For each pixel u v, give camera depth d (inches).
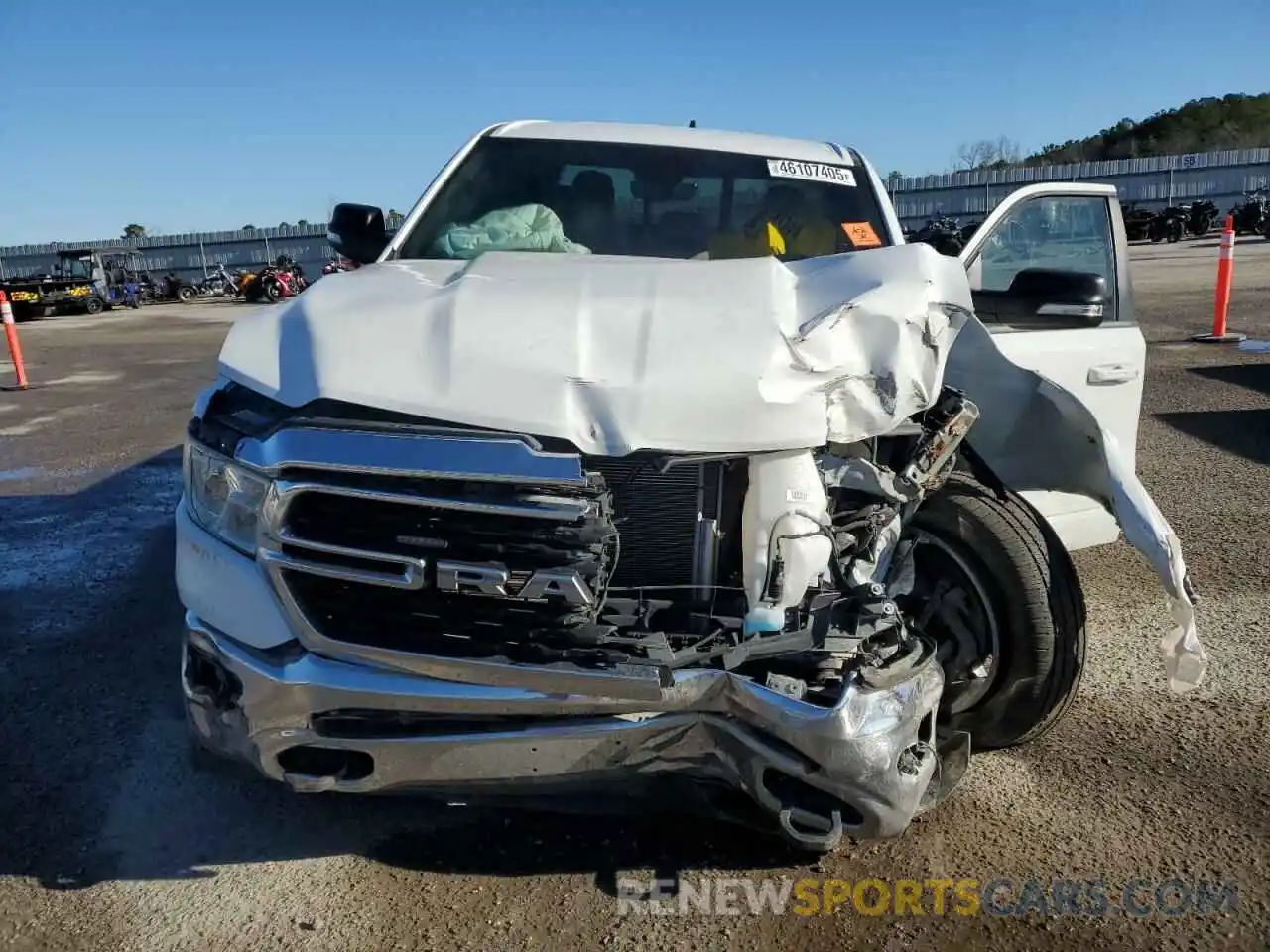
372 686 94.6
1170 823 118.5
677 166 170.1
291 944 100.5
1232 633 168.7
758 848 114.3
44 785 129.0
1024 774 128.7
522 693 93.4
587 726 94.7
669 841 115.6
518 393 94.8
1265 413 328.8
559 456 91.0
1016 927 102.0
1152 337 494.3
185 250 1811.0
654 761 96.4
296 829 119.1
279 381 100.6
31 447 349.4
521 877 110.1
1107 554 208.8
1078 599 118.6
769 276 113.2
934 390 106.8
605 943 100.0
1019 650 118.3
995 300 159.6
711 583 101.7
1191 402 348.5
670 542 102.2
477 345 97.9
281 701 96.7
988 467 125.6
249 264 1802.4
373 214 169.0
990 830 117.6
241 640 99.3
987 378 123.3
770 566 99.2
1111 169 1625.2
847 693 95.0
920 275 111.6
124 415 414.6
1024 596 117.0
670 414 95.4
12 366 631.2
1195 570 196.9
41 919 104.3
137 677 160.7
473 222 162.1
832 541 102.0
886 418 103.5
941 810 121.5
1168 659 112.7
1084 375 156.9
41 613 188.7
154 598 195.9
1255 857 112.3
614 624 96.7
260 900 106.8
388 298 108.9
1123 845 114.7
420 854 114.3
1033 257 171.9
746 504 100.0
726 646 97.4
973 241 165.6
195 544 103.1
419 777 97.4
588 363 97.0
